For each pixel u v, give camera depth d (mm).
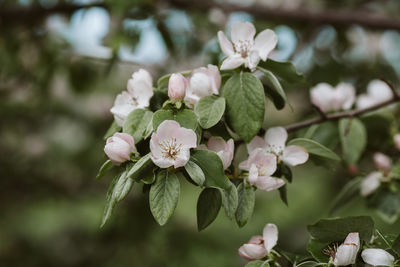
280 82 1127
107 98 2488
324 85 1368
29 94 2273
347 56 1968
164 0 1734
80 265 2539
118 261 2240
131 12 1662
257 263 1062
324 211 2488
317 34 1933
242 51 1096
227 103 1069
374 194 1356
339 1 2014
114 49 1614
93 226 2611
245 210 1058
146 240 2176
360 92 1844
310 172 2781
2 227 2717
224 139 1071
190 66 1902
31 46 2008
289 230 2701
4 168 2436
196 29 1875
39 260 2686
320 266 1043
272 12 1851
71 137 2496
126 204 2137
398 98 1297
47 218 2711
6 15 1884
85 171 2469
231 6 1846
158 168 1017
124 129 1053
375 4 2197
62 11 1832
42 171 2516
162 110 1037
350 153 1345
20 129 2443
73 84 2012
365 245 1045
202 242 2498
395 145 1397
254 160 1078
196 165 1013
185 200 2715
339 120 1349
